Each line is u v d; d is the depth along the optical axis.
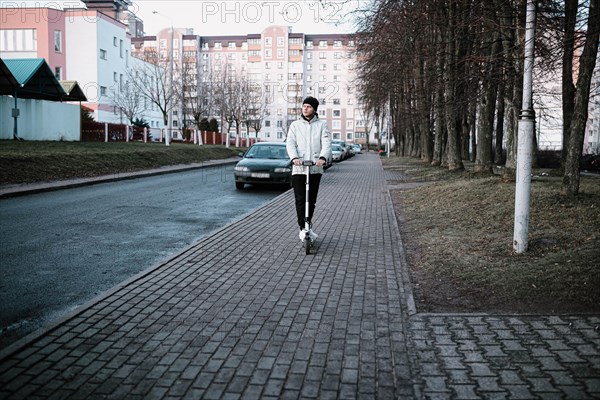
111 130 38.06
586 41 8.62
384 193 16.55
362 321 4.70
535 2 6.79
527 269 5.92
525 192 6.69
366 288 5.77
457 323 4.59
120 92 60.94
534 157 24.89
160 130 52.25
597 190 9.55
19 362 3.80
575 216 7.89
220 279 6.11
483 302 5.14
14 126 27.38
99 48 57.81
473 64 14.40
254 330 4.47
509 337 4.22
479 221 9.00
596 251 6.10
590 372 3.56
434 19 16.78
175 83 57.88
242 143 71.94
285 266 6.80
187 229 9.81
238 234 8.99
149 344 4.15
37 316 4.91
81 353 3.97
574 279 5.38
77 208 12.10
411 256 7.38
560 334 4.24
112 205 12.83
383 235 9.08
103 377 3.59
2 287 5.82
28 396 3.31
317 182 7.86
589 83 8.75
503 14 13.26
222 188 17.97
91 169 21.12
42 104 29.47
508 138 12.85
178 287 5.74
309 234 7.61
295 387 3.44
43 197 14.02
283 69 114.38
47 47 55.47
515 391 3.33
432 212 10.94
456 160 22.47
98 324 4.57
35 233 8.94
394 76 24.81
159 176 22.81
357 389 3.42
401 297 5.42
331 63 116.44
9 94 30.34
